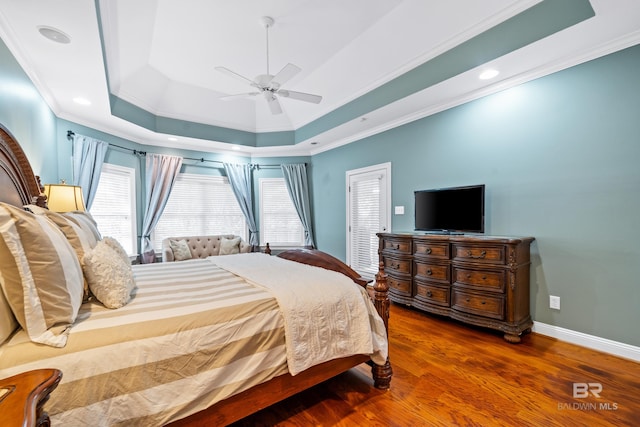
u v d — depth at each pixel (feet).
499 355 7.80
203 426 4.33
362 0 8.71
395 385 6.51
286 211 19.97
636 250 7.43
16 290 3.43
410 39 9.77
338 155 17.42
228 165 18.71
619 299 7.69
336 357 5.54
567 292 8.55
